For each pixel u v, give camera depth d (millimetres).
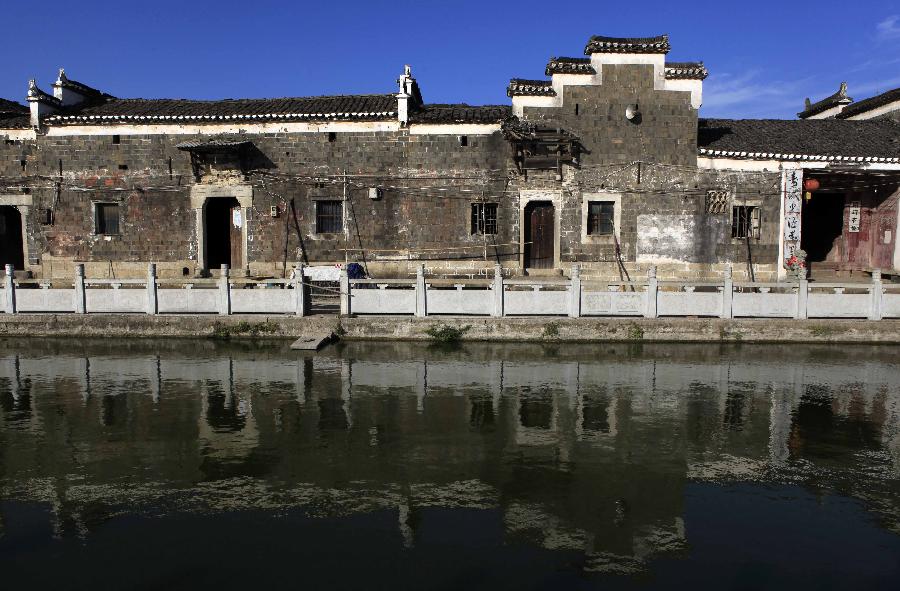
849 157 20391
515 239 20750
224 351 13734
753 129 22875
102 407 10016
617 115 20484
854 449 8352
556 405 10203
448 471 7613
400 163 20938
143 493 6988
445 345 14297
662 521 6406
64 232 21766
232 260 22375
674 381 11586
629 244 20781
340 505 6727
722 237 20812
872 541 6023
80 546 5898
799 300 14719
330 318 14797
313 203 21203
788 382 11516
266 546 5902
